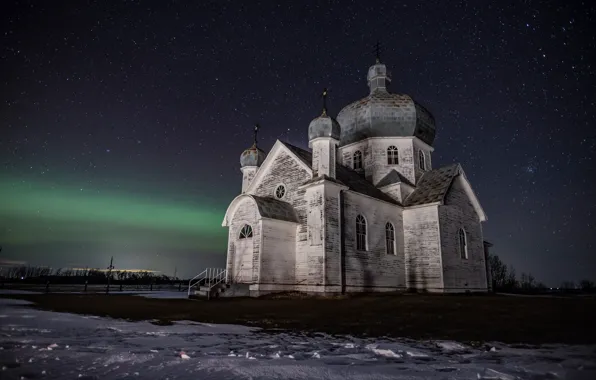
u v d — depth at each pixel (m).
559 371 5.08
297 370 5.03
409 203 26.12
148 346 6.68
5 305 13.90
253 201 21.36
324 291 19.38
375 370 5.11
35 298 18.19
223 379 4.59
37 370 4.84
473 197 28.61
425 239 24.83
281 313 12.55
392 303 15.21
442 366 5.41
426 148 30.95
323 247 19.94
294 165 23.97
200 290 20.11
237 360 5.59
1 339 7.02
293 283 21.12
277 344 7.21
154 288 39.53
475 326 9.59
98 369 4.98
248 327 9.52
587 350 6.67
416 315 11.82
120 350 6.23
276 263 20.61
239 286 20.03
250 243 21.47
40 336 7.48
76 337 7.48
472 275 26.56
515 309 12.42
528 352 6.51
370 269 22.64
